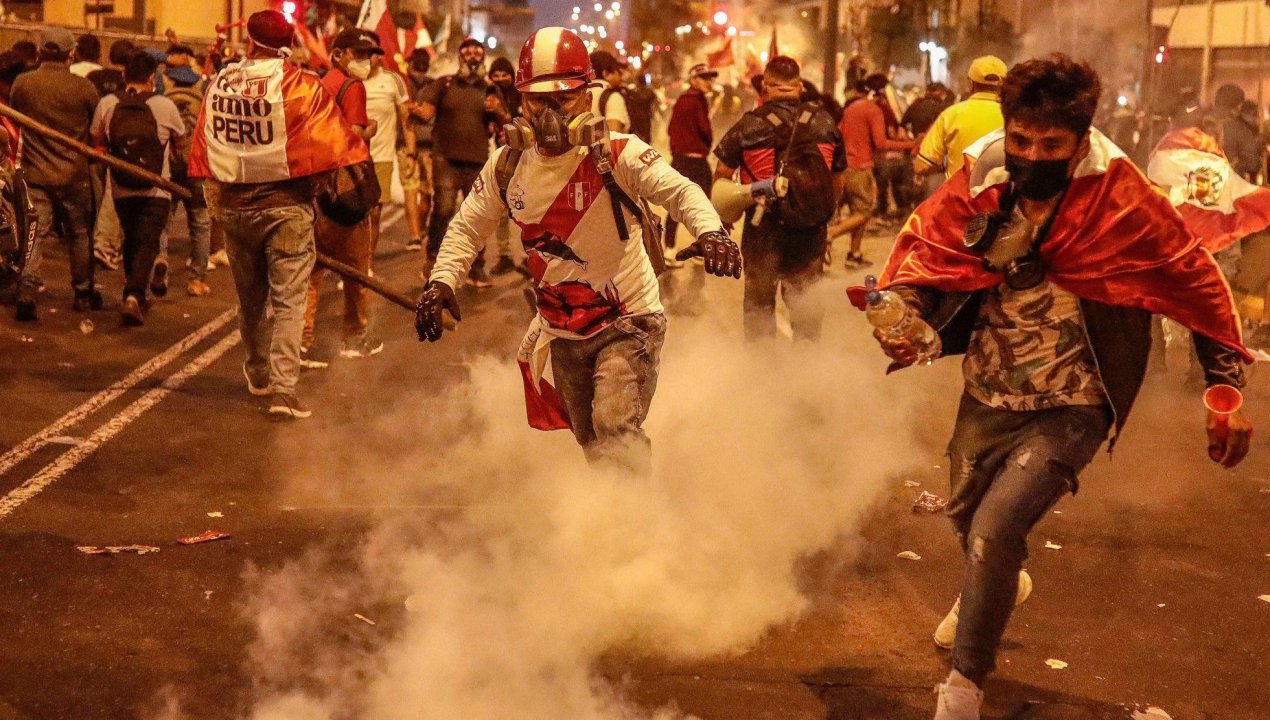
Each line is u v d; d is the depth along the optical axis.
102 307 10.35
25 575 4.71
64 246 13.70
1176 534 5.62
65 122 9.64
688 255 4.24
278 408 7.08
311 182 7.07
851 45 38.22
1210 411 3.56
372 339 8.94
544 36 4.27
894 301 3.38
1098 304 3.46
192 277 11.19
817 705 3.88
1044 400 3.54
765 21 48.59
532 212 4.39
